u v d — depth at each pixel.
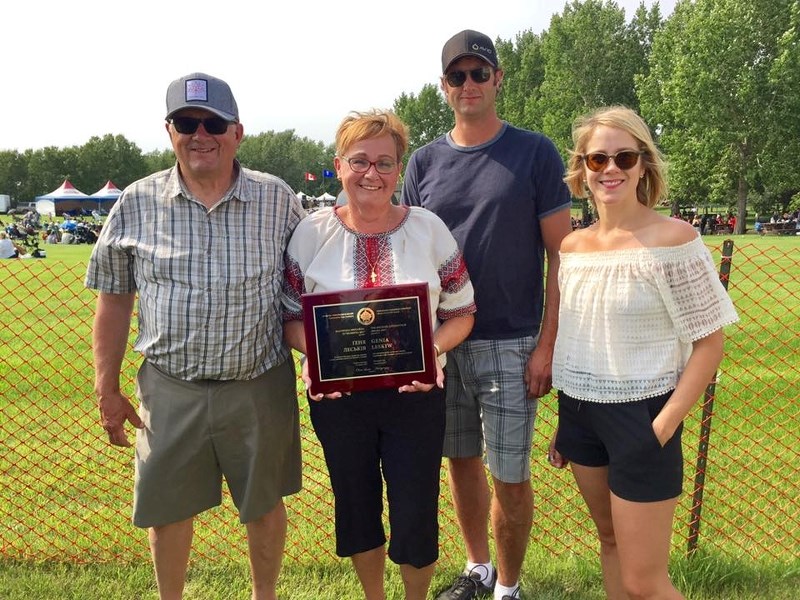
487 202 2.88
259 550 2.85
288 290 2.62
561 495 4.12
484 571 3.23
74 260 20.00
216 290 2.51
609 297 2.29
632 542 2.28
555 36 56.50
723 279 3.25
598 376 2.32
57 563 3.35
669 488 2.26
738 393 5.60
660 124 48.19
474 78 2.87
